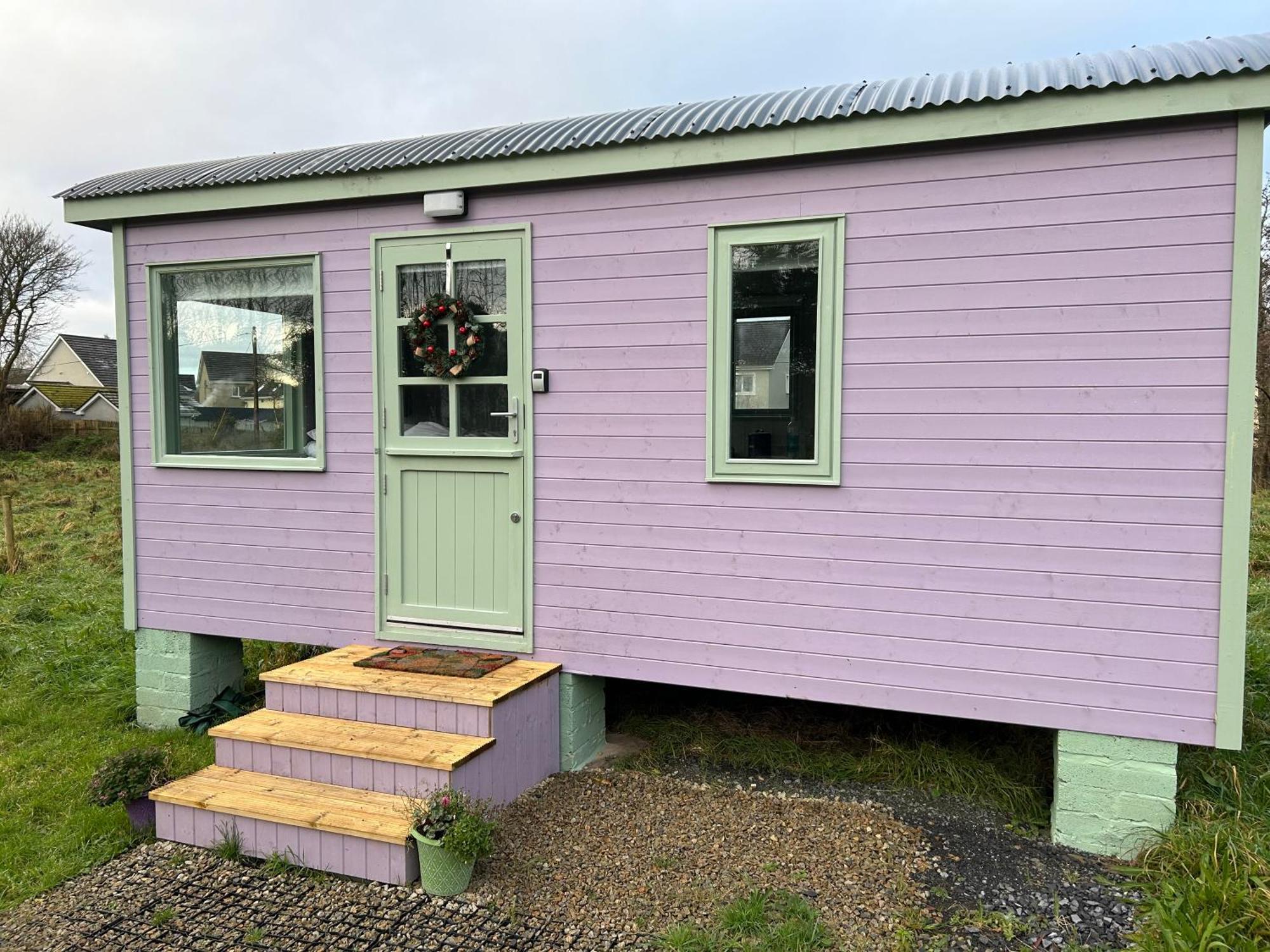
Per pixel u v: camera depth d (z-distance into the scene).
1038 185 3.19
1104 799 3.21
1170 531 3.08
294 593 4.54
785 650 3.65
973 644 3.36
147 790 3.37
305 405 4.49
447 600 4.25
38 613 7.19
